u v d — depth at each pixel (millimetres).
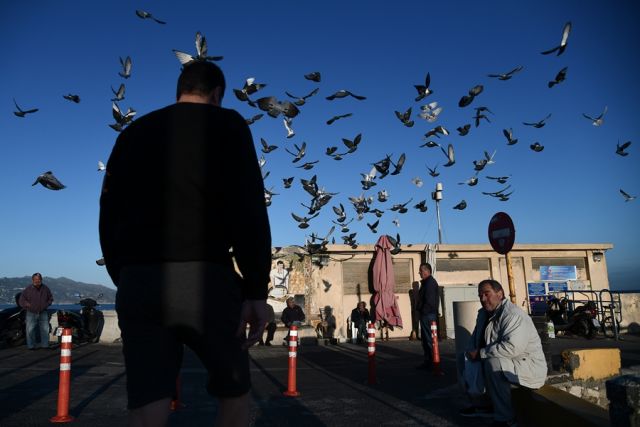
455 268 21125
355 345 17688
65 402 6094
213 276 1656
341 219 11344
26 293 14148
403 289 20406
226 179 1734
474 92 6840
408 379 9312
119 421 6074
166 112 1825
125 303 1629
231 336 1670
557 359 10195
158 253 1625
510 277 8148
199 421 6078
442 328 19578
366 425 5840
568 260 22203
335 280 19688
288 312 17547
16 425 5816
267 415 6367
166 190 1681
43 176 4809
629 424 2828
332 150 8688
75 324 15477
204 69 1970
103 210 1862
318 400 7328
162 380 1571
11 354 13062
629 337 18844
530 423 5414
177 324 1599
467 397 6625
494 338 5812
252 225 1710
